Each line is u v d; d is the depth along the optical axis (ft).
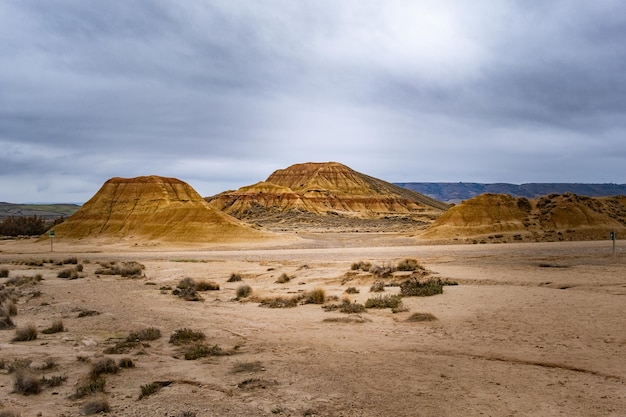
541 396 30.09
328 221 538.47
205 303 74.90
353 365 38.01
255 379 34.81
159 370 38.27
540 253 150.00
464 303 63.87
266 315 62.49
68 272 117.08
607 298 62.95
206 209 268.41
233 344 46.98
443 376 34.60
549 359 37.76
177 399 31.45
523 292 71.05
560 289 73.56
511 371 35.29
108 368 37.55
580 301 61.36
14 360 41.34
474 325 50.75
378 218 601.21
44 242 256.73
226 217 272.92
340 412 28.53
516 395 30.40
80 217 280.72
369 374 35.53
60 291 91.04
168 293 86.63
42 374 37.88
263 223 519.19
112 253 204.85
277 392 32.24
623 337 42.80
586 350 39.60
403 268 104.78
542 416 26.99
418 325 52.26
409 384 33.06
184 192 310.04
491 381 33.22
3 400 32.09
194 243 237.86
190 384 34.65
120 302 77.10
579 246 177.37
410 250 182.50
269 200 626.23
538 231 226.79
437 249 183.21
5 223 366.02
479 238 219.20
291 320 58.23
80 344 48.39
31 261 159.02
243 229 255.70
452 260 133.80
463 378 34.01
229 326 55.98
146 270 132.46
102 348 46.96
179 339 49.03
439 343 44.19
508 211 245.86
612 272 91.81
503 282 83.66
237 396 31.78
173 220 261.65
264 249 215.31
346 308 62.44
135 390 33.60
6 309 64.69
